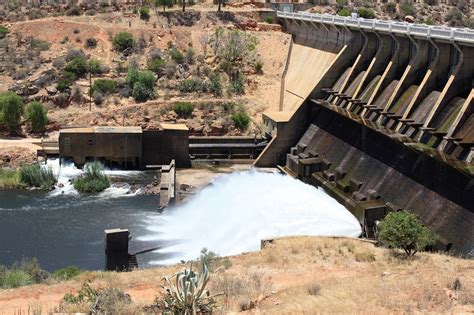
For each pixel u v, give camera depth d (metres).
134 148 86.00
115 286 35.56
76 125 92.00
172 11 121.31
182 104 96.12
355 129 74.25
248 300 31.02
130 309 29.52
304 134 85.06
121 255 55.97
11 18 121.38
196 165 88.31
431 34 67.12
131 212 70.25
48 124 92.25
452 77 64.00
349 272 39.09
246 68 105.69
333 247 46.81
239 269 40.94
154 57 107.38
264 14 121.31
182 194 75.31
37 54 107.19
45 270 52.31
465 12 141.25
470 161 57.31
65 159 84.56
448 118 63.00
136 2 128.12
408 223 42.94
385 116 70.44
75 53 105.88
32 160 83.81
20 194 75.06
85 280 38.78
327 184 72.06
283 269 40.62
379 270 38.31
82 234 63.62
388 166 65.56
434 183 58.47
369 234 59.72
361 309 28.36
